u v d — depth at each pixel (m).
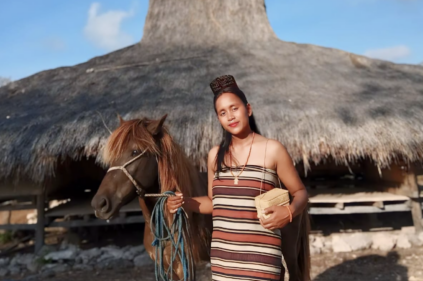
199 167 4.52
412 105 5.03
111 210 1.90
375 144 4.46
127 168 1.97
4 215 6.91
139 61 7.35
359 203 5.75
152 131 2.07
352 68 6.89
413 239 4.99
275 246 1.51
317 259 4.57
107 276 4.27
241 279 1.46
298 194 1.58
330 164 7.47
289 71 6.48
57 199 6.67
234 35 8.52
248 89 5.55
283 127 4.58
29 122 5.00
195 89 5.60
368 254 4.68
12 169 4.54
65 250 4.99
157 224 1.92
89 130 4.59
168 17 8.91
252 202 1.51
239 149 1.64
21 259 4.90
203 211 1.83
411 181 5.16
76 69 7.50
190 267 2.02
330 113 4.78
